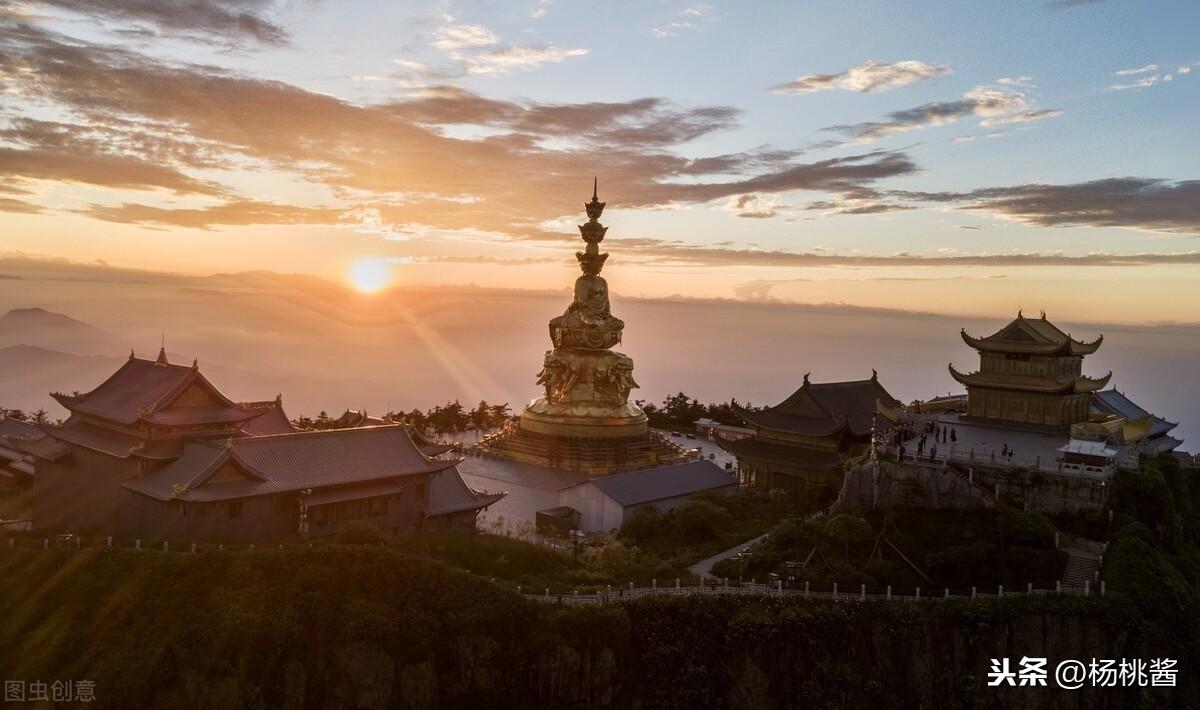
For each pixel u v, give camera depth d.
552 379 130.12
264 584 65.31
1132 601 68.38
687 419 175.25
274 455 79.69
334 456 82.56
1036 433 102.56
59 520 89.38
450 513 88.38
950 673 67.19
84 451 86.75
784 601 69.06
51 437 91.06
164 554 68.44
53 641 62.62
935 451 88.12
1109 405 113.88
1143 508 80.75
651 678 65.19
